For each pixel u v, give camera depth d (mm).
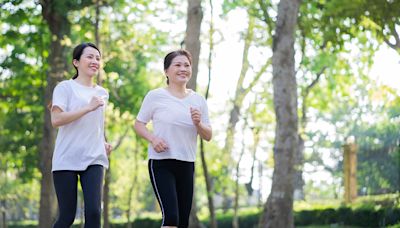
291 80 15516
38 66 24984
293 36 15602
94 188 6938
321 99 28328
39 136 27438
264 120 25047
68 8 20688
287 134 15445
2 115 28031
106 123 22344
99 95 7309
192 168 7406
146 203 50156
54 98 7102
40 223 23141
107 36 22188
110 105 21469
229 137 25359
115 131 26141
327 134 47812
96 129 7125
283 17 15578
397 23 17484
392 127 27359
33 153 28062
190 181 7398
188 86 17219
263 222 15570
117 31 23578
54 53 22141
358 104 39250
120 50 21516
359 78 22875
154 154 7270
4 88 25688
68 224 6965
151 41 24469
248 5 22594
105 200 23375
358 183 27859
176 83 7391
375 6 17094
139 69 25172
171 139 7250
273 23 21641
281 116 15492
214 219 21344
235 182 25234
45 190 23188
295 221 26359
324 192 47969
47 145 23047
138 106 24312
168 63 7402
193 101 7438
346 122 45812
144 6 24297
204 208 37625
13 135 28203
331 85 23750
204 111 7500
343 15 17672
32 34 23188
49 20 21891
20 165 29125
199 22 17453
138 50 21922
